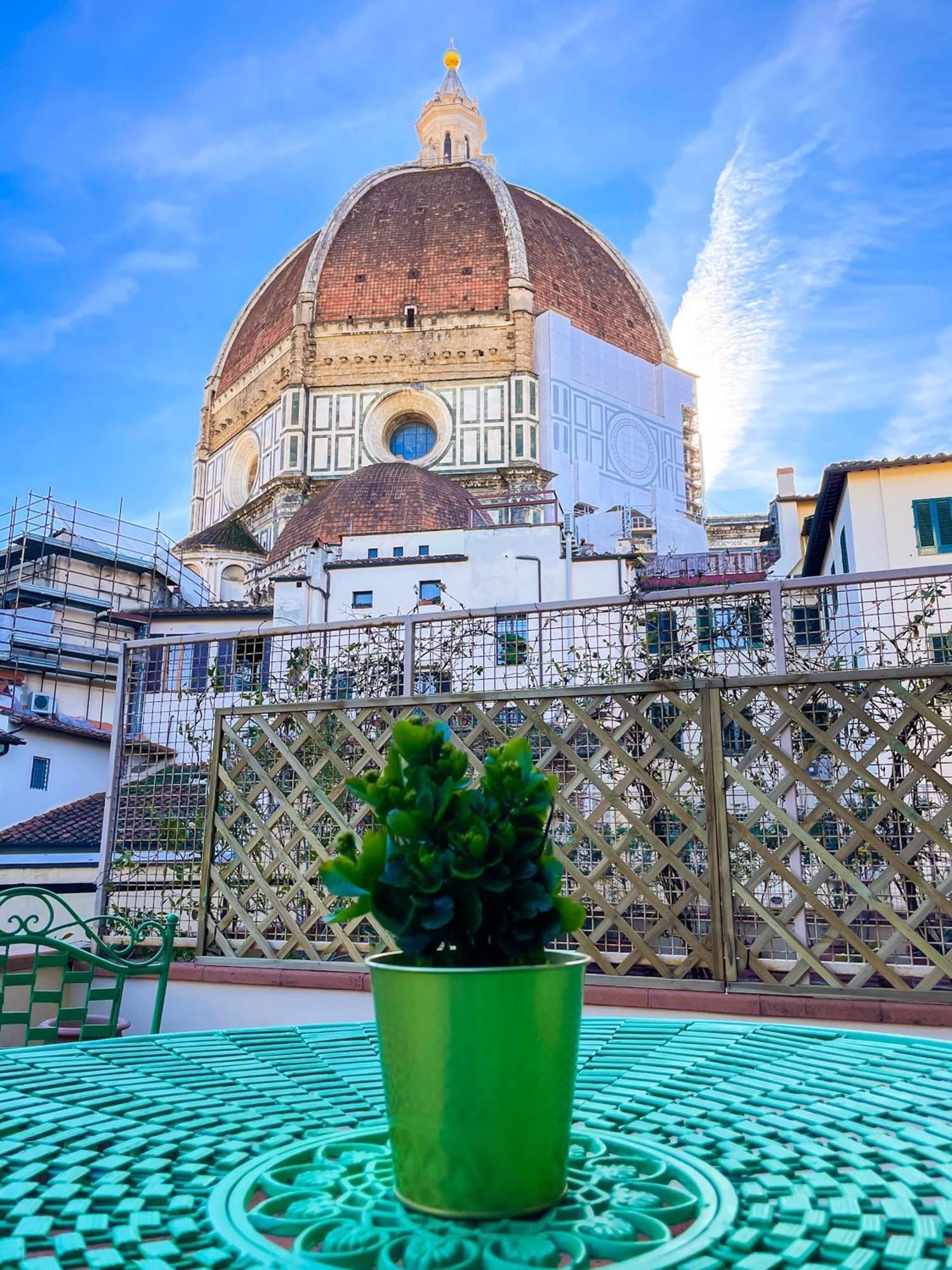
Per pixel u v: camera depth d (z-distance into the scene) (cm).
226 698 1067
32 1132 269
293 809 800
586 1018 441
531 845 235
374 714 809
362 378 6022
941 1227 204
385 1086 222
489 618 902
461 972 213
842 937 632
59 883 1589
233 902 818
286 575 3112
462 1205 210
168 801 933
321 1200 222
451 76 8838
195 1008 785
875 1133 270
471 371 6003
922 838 623
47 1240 202
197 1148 260
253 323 7138
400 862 232
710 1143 263
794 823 650
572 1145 261
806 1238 199
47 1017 795
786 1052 372
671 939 720
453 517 4519
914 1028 601
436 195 6825
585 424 6147
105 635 3850
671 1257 190
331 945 777
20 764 1955
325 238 6500
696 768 680
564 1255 202
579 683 871
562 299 6512
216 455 6919
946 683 640
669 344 7050
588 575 3147
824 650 817
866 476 2595
